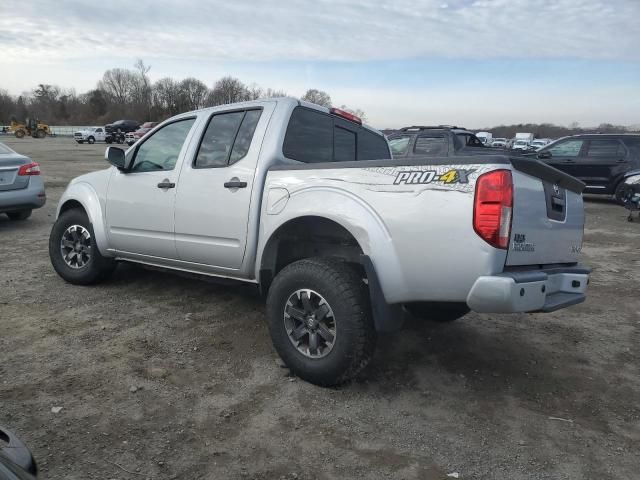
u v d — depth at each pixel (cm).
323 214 356
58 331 437
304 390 356
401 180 329
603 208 1361
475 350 437
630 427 327
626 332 489
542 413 340
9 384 345
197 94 9319
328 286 341
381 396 353
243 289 567
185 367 383
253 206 403
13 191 850
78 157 2692
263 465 277
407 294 328
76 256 561
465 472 277
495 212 299
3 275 598
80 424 304
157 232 476
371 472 275
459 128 1330
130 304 512
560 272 355
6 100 9994
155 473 266
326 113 473
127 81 11006
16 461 192
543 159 1469
